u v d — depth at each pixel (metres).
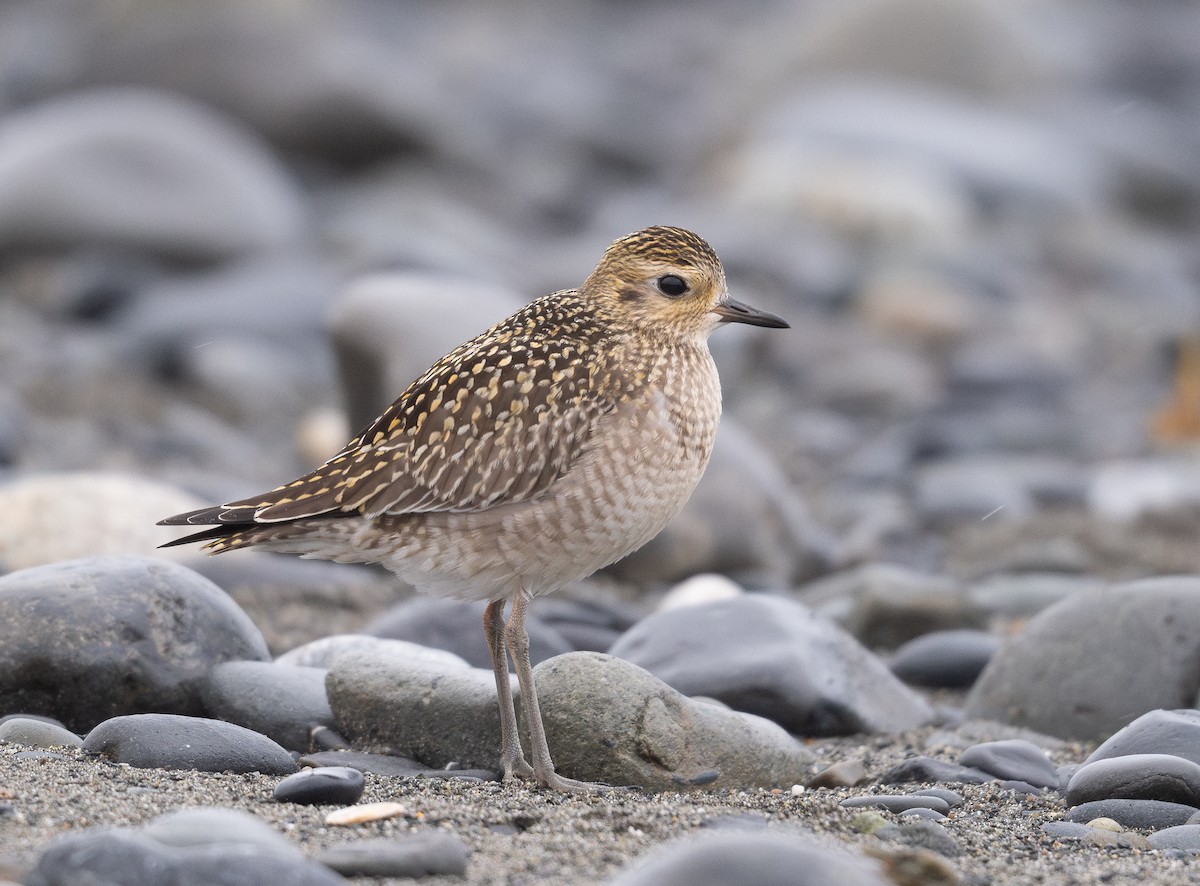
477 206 29.91
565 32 53.47
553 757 7.50
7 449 15.20
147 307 21.30
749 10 58.44
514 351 7.78
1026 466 16.88
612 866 6.06
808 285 24.44
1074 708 9.02
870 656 9.46
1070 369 21.70
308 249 24.61
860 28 35.31
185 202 23.58
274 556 11.47
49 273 22.83
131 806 6.39
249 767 7.22
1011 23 36.28
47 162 23.44
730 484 12.91
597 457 7.57
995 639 10.53
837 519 15.33
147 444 16.31
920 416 19.58
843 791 7.60
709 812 6.77
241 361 19.58
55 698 8.03
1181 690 8.85
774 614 9.34
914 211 27.72
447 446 7.57
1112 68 47.75
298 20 33.94
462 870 5.95
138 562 8.51
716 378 8.23
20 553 10.77
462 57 46.72
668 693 7.62
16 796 6.43
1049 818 7.20
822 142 30.73
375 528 7.61
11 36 44.03
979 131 31.78
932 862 5.92
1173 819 7.08
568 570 7.68
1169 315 24.70
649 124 39.53
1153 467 16.84
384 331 13.34
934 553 14.16
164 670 8.14
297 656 8.98
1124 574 13.35
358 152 31.05
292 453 17.02
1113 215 31.31
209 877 5.38
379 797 6.90
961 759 7.97
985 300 25.02
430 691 7.87
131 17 34.00
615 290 8.09
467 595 7.71
